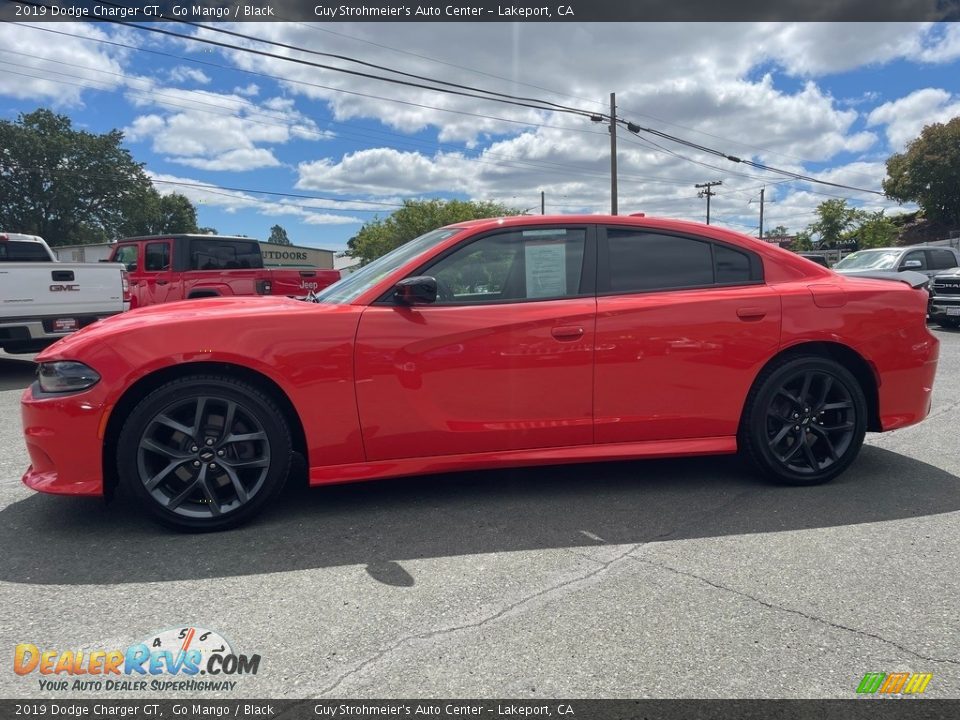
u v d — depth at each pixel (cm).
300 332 324
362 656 221
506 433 350
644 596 259
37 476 319
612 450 365
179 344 311
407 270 346
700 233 384
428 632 235
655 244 379
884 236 4816
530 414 352
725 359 368
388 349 331
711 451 377
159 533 322
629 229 377
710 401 371
